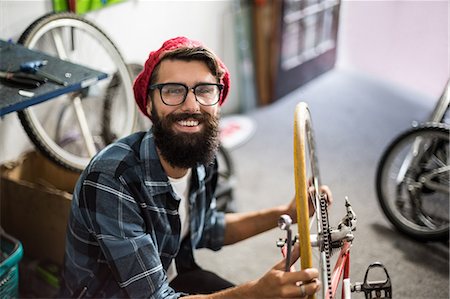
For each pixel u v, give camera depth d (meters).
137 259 1.58
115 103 3.08
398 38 4.34
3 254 2.26
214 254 2.76
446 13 3.99
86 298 1.74
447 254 2.75
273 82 4.10
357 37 4.59
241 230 1.96
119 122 3.14
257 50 3.99
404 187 2.99
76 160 2.61
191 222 1.84
